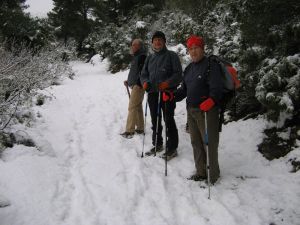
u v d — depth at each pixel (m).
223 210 3.94
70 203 4.11
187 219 3.85
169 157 5.48
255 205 4.04
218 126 4.48
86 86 12.44
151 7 19.73
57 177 4.68
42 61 12.09
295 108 5.23
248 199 4.18
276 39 5.25
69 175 4.85
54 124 7.15
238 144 5.57
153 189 4.51
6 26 17.53
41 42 18.66
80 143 6.15
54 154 5.46
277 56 5.30
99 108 8.76
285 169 4.71
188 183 4.66
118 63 16.95
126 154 5.68
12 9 18.77
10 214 3.69
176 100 5.00
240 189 4.41
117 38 17.59
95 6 28.83
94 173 4.93
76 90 11.42
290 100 4.76
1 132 5.53
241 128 5.98
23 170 4.58
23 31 18.02
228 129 6.13
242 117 6.43
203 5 12.01
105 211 3.95
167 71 5.48
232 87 4.32
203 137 4.54
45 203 4.00
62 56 20.02
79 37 29.86
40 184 4.38
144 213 3.95
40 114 7.67
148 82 5.60
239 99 6.37
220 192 4.36
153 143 5.85
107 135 6.64
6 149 5.14
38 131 6.42
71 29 29.45
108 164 5.26
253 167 4.93
